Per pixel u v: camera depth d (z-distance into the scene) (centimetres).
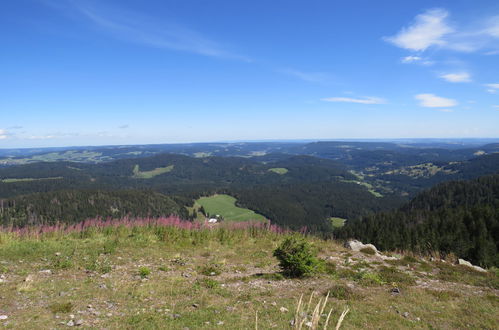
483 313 757
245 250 1471
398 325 645
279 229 1944
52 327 553
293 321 622
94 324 576
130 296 752
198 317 632
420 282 1062
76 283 826
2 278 827
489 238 4100
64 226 1549
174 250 1352
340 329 599
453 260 1488
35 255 1084
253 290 858
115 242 1347
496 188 9806
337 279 1021
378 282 994
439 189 11331
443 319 703
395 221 6856
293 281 974
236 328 583
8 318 577
